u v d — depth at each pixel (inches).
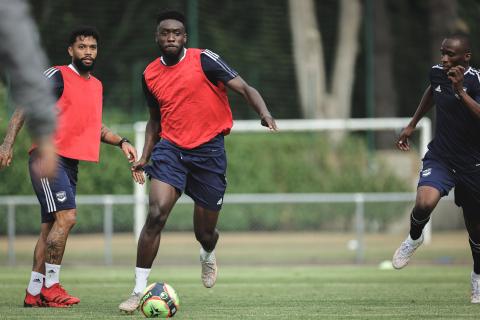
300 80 3725.4
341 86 3809.1
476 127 977.5
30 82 382.6
